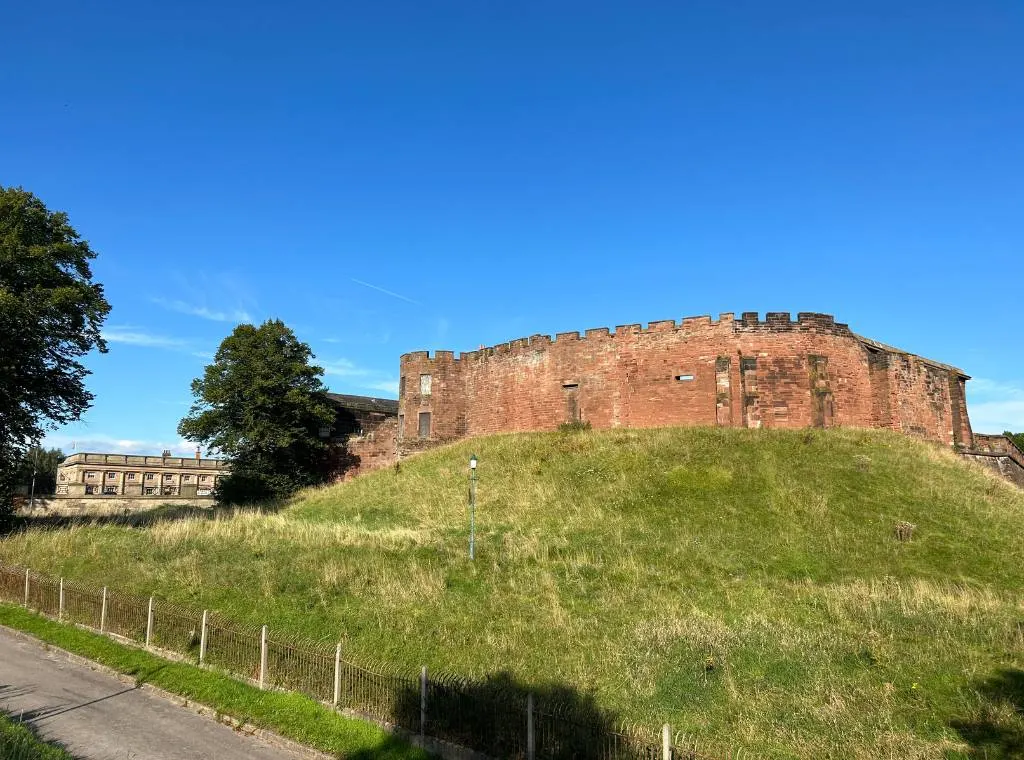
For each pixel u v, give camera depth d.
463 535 24.73
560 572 19.77
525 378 45.25
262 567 20.42
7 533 29.64
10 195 31.22
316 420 50.25
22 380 31.83
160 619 16.50
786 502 25.84
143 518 38.28
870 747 9.71
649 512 25.94
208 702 13.12
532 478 31.91
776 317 36.91
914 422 38.38
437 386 49.59
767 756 9.72
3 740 10.17
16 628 18.25
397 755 10.71
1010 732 9.80
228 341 46.94
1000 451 41.91
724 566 20.38
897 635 13.95
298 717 12.12
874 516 24.50
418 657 14.23
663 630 14.62
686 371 38.41
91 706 13.12
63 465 85.81
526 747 10.26
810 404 36.00
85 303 32.44
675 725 10.90
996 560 21.19
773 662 12.81
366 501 34.25
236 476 45.41
